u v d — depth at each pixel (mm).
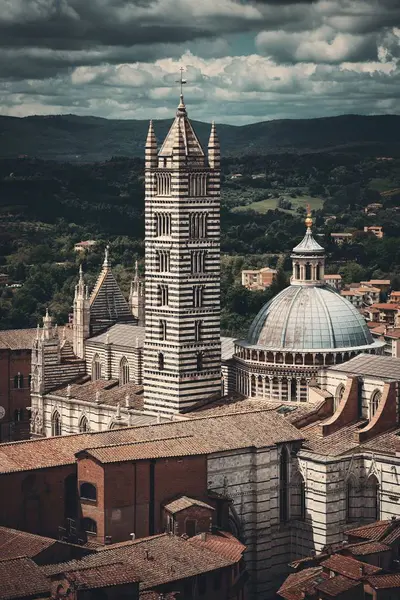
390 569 199500
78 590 177375
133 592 181125
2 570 183000
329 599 186500
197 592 193625
